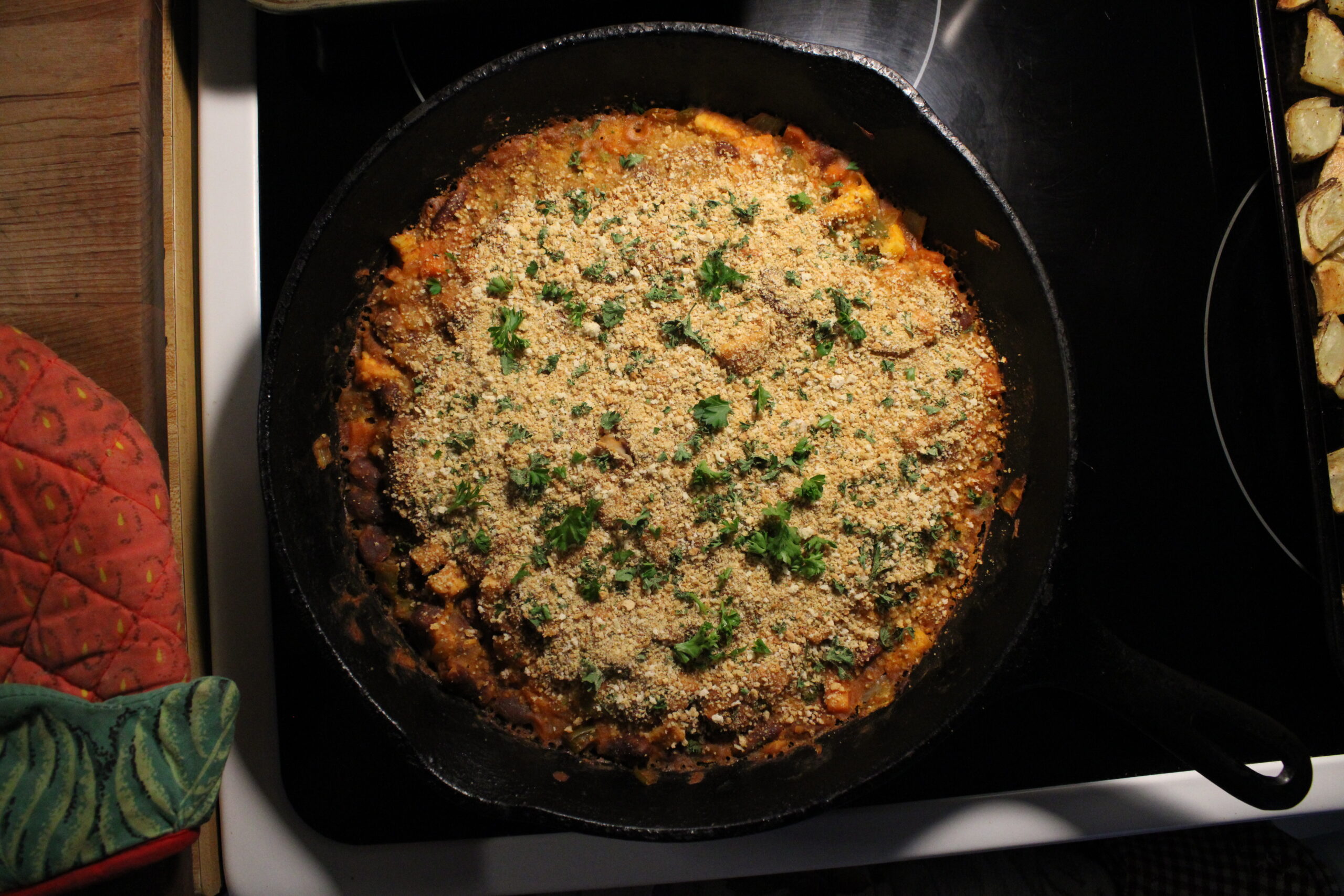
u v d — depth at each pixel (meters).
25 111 0.44
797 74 0.43
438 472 0.43
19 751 0.40
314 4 0.44
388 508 0.45
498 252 0.45
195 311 0.47
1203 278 0.49
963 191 0.43
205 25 0.47
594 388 0.43
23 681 0.40
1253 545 0.48
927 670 0.44
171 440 0.46
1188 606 0.48
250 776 0.46
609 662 0.42
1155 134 0.49
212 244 0.46
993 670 0.39
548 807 0.40
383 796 0.46
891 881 0.51
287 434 0.41
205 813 0.42
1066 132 0.49
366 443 0.45
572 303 0.44
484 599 0.43
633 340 0.43
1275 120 0.47
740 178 0.45
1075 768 0.47
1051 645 0.41
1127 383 0.49
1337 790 0.47
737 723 0.43
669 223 0.44
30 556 0.40
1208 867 0.51
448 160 0.45
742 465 0.43
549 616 0.43
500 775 0.42
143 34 0.45
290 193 0.47
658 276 0.44
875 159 0.45
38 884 0.39
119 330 0.44
